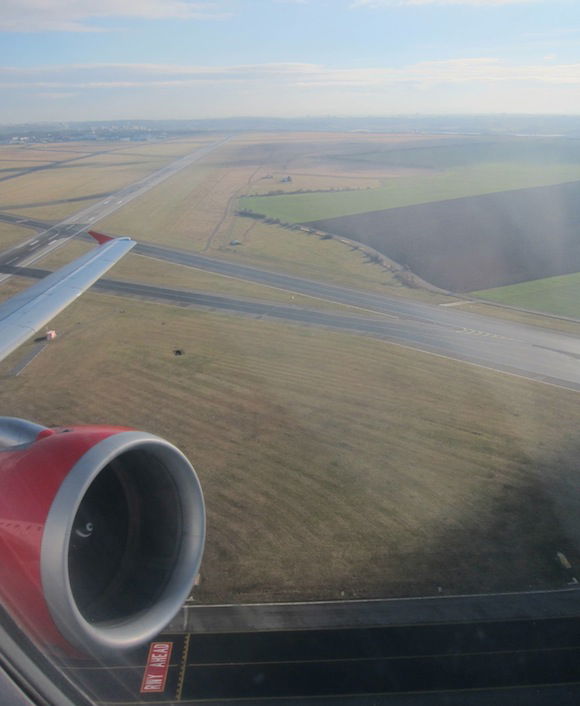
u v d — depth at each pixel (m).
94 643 5.36
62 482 5.36
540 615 18.41
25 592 5.02
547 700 15.34
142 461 6.98
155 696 15.28
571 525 22.92
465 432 30.52
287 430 30.72
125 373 38.31
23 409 33.06
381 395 35.19
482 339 45.44
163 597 6.22
